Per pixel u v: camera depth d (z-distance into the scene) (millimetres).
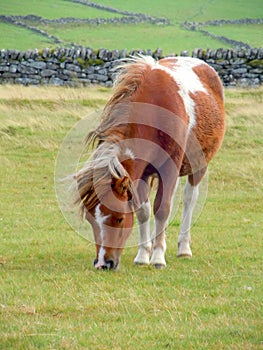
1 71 34875
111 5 119500
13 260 11945
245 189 18953
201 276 11047
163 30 103125
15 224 14922
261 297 9828
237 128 24656
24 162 21234
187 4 122688
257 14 114312
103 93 29953
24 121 24859
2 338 8031
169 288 10273
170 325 8594
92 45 90688
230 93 30328
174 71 12328
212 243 13555
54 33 97375
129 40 95125
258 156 21875
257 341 8023
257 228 14914
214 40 95750
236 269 11539
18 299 9633
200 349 7770
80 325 8562
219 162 21031
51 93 29219
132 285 10352
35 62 34594
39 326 8484
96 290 10016
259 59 33844
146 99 10945
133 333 8281
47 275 10852
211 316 9000
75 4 117125
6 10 106875
